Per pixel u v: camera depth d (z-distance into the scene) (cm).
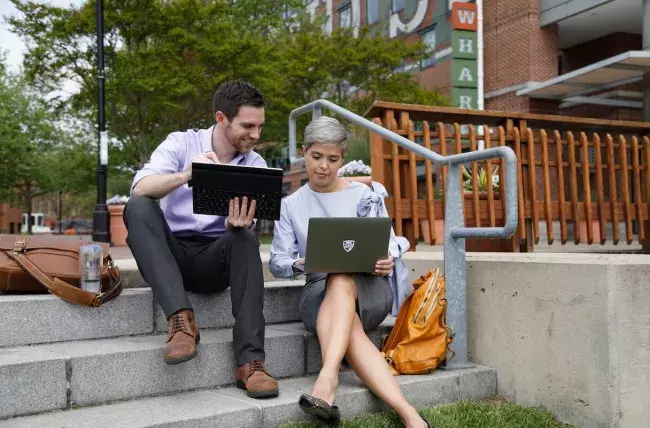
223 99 291
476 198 463
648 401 275
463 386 306
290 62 1677
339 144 302
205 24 1542
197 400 252
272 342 292
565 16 1605
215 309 313
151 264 258
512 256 331
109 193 1781
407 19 2141
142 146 1688
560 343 287
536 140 485
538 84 1529
